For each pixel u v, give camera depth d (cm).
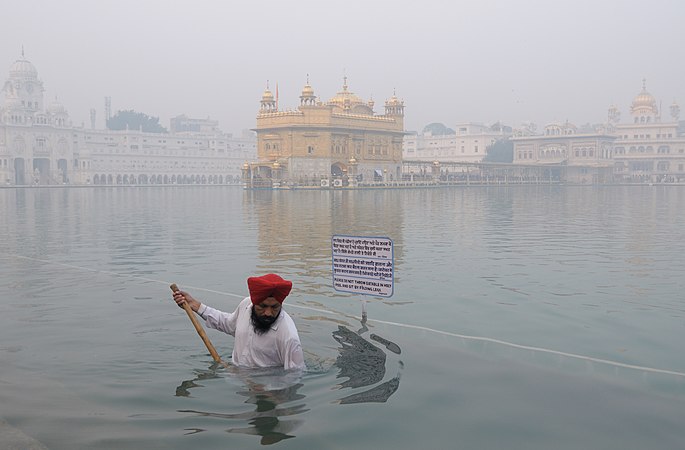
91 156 12412
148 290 816
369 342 547
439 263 1099
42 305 712
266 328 470
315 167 8144
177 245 1416
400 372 462
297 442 338
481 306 719
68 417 372
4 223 2178
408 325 617
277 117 8181
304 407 391
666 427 361
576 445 338
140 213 2822
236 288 841
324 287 845
